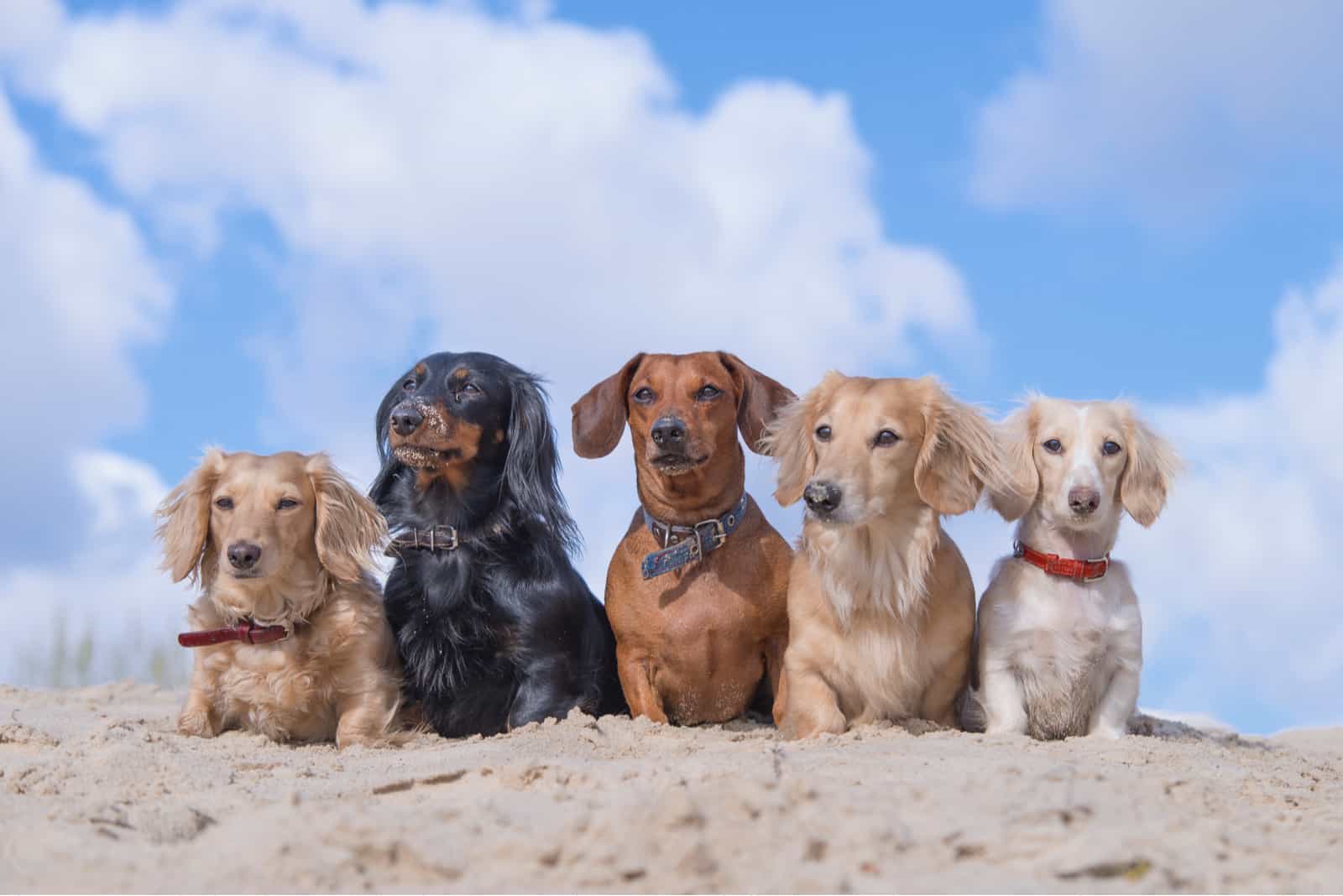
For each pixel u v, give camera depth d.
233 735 6.48
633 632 6.87
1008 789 3.87
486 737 6.68
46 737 5.92
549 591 7.07
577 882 3.23
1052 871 3.27
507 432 7.25
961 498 6.08
